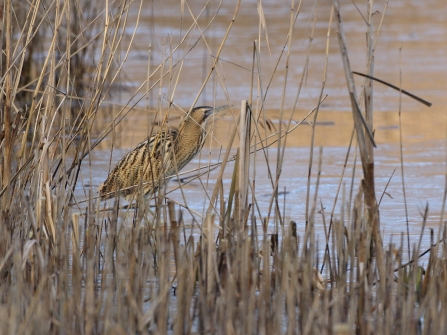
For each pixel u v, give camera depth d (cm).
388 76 3859
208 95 3494
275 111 3189
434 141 2761
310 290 1280
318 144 2756
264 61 4272
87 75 3425
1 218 1389
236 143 2753
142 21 5388
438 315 1192
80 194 2142
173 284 1462
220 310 1180
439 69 3997
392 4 6556
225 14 5869
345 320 1268
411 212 1948
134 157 1961
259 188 2230
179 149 2067
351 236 1320
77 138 2639
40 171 1473
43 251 1391
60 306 1208
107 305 1155
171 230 1351
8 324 1105
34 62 3294
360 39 4894
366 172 1339
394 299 1303
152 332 1185
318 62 4241
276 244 1408
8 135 1450
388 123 3042
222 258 1320
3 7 1509
